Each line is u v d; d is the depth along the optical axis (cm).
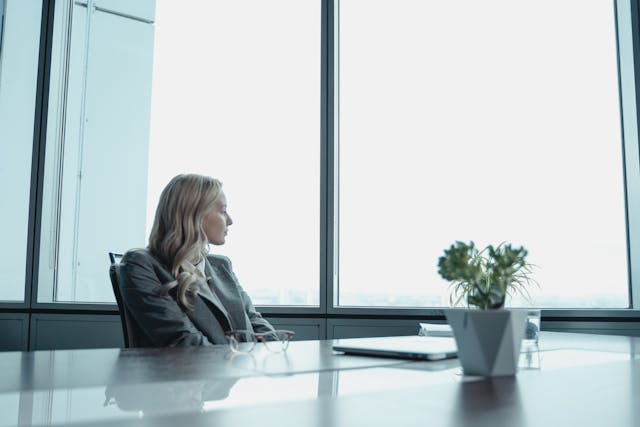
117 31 315
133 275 166
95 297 301
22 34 303
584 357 116
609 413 59
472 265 91
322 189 282
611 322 255
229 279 201
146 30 316
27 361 103
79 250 301
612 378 85
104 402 67
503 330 87
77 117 308
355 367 99
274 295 289
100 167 307
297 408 62
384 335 269
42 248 290
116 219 305
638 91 265
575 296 267
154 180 308
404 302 281
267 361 107
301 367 99
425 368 98
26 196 296
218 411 60
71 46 311
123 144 309
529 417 57
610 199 269
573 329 256
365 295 285
